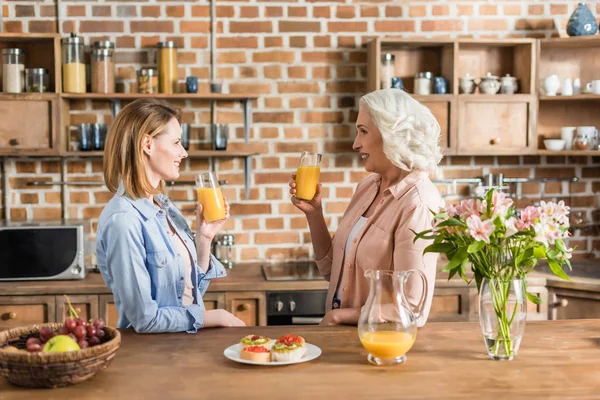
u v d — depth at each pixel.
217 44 3.99
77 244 3.56
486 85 3.91
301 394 1.64
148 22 3.95
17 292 3.45
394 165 2.34
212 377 1.75
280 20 4.00
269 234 4.08
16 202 3.96
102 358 1.70
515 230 1.79
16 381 1.67
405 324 1.84
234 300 3.54
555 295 3.57
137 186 2.19
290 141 4.05
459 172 4.14
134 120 2.20
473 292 3.59
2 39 3.79
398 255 2.21
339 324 2.30
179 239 2.40
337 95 4.05
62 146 3.74
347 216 2.57
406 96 2.36
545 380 1.73
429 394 1.64
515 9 4.09
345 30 4.04
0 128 3.69
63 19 3.91
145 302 2.10
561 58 4.12
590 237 4.21
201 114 4.02
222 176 4.05
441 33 4.08
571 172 4.20
